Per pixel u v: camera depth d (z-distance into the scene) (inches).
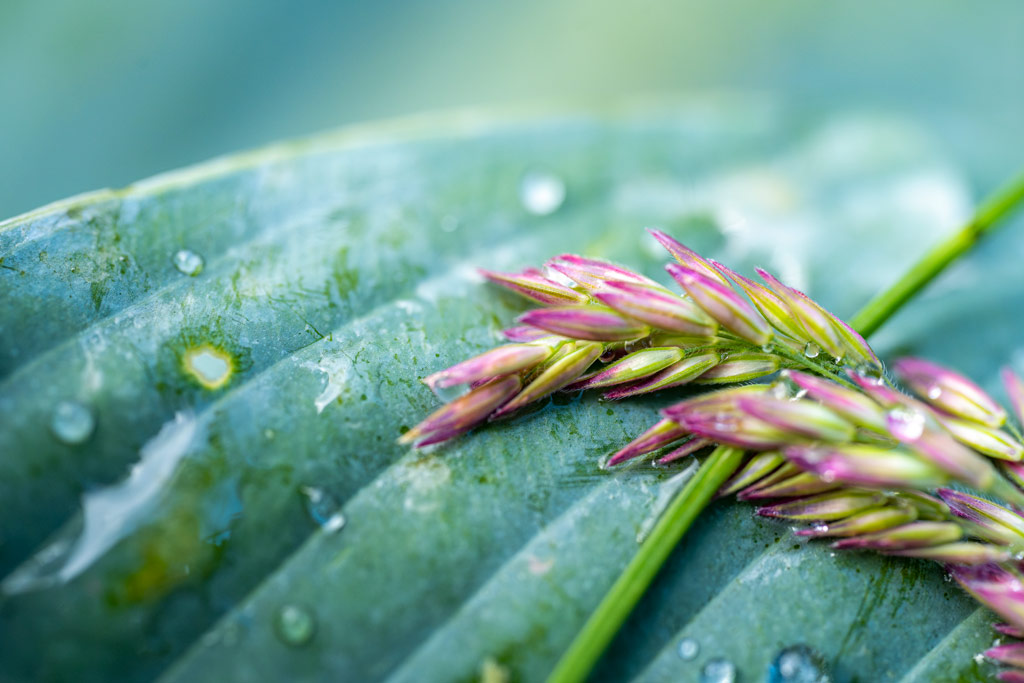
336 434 3.7
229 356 3.7
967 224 4.0
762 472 3.6
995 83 5.4
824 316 3.7
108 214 3.8
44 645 3.5
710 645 3.6
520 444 3.7
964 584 3.6
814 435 3.6
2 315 3.7
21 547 3.5
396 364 3.8
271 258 3.9
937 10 5.6
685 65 5.8
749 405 3.6
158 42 5.4
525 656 3.6
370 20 5.8
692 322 3.7
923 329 4.3
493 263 4.1
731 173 4.5
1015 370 4.2
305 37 5.7
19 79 5.1
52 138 5.1
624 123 4.5
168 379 3.7
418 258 4.0
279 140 5.4
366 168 4.1
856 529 3.6
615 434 3.7
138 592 3.5
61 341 3.7
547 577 3.6
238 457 3.6
